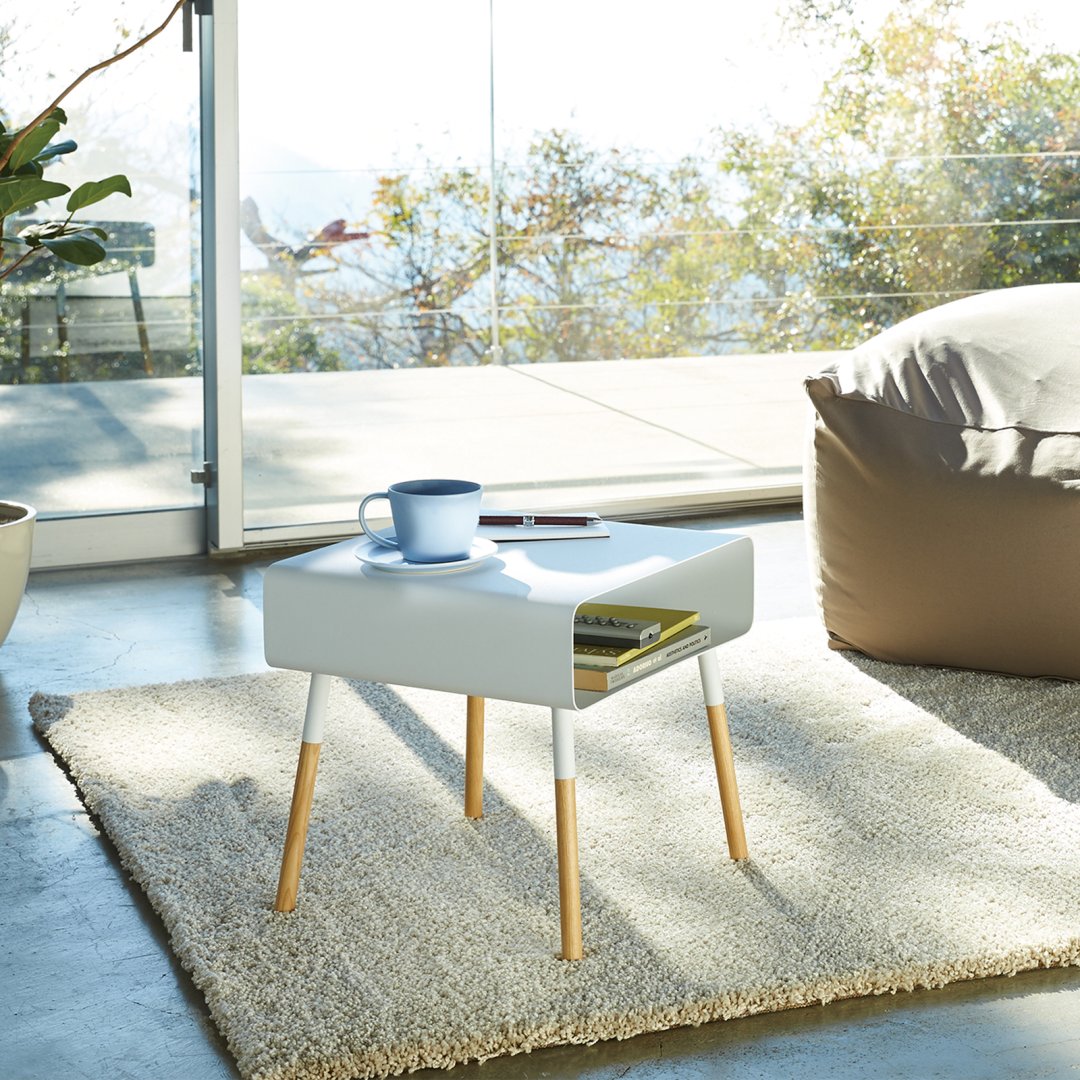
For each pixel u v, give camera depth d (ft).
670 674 9.89
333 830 7.51
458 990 5.98
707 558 7.14
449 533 6.24
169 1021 5.91
